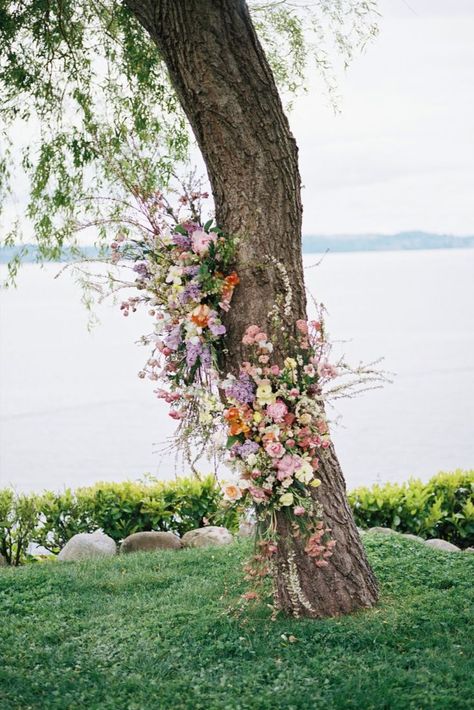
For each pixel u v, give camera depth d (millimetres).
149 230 5191
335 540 5199
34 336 52938
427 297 69875
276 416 4809
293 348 5090
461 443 18750
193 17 4883
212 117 5027
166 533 7645
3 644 4910
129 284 5254
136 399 28078
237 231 5109
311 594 5156
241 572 6043
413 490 8070
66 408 26391
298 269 5223
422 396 25984
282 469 4887
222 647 4711
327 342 5012
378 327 46219
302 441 4961
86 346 47312
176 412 5188
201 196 5125
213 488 8203
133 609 5488
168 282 4980
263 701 3998
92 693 4230
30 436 21547
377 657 4469
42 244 7996
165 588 5973
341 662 4441
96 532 7711
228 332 5172
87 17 7441
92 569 6496
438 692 3994
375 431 21031
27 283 133500
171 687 4246
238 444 4969
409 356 34062
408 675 4184
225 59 4941
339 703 3955
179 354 5219
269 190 5102
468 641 4645
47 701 4129
